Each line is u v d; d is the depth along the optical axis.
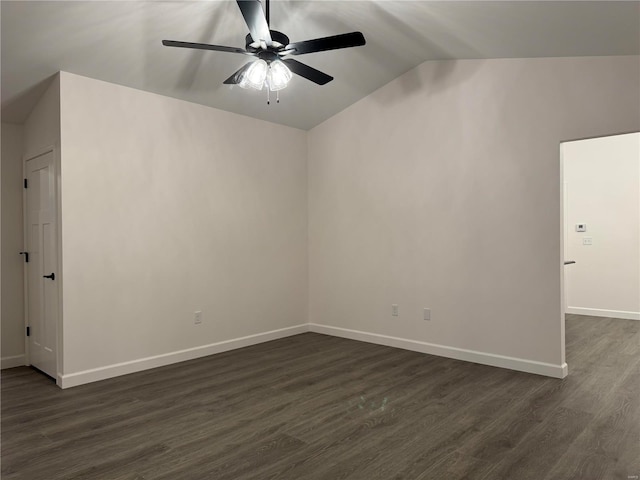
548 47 3.39
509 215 3.82
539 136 3.65
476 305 4.03
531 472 2.19
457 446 2.47
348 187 5.06
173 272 4.17
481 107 3.98
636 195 5.97
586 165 6.30
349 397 3.23
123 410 3.03
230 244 4.66
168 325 4.12
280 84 2.96
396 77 4.57
